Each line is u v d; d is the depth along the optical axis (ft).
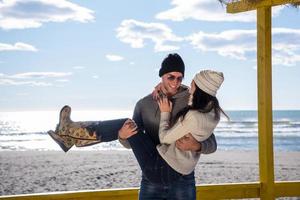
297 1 13.74
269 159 14.83
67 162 80.33
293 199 43.65
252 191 14.70
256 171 72.90
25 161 82.99
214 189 14.14
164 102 9.92
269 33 14.90
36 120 183.21
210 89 9.71
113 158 83.97
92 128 9.87
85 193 12.84
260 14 14.94
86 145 9.91
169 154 9.81
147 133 10.28
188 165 9.85
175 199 10.04
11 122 172.14
